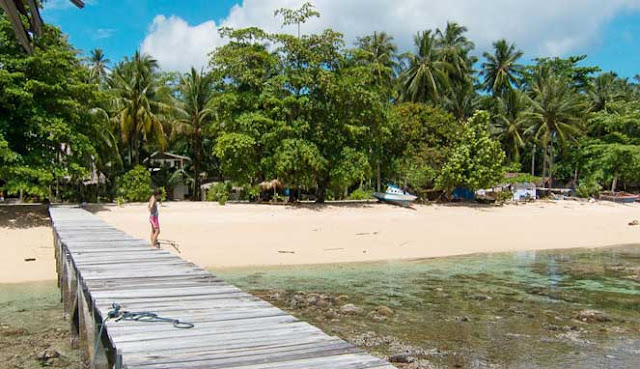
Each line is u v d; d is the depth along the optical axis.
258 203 32.81
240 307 5.74
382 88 34.88
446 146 38.97
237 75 31.75
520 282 15.52
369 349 9.21
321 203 33.50
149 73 41.41
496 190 47.19
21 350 8.82
